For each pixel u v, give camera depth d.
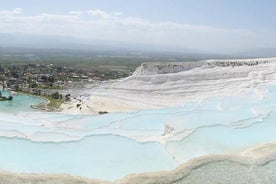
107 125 36.50
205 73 59.41
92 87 86.50
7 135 28.47
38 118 42.59
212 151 25.44
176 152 25.25
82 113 56.56
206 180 19.50
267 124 31.58
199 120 33.75
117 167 22.66
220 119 34.09
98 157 24.23
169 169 22.55
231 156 22.11
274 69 58.66
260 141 27.28
